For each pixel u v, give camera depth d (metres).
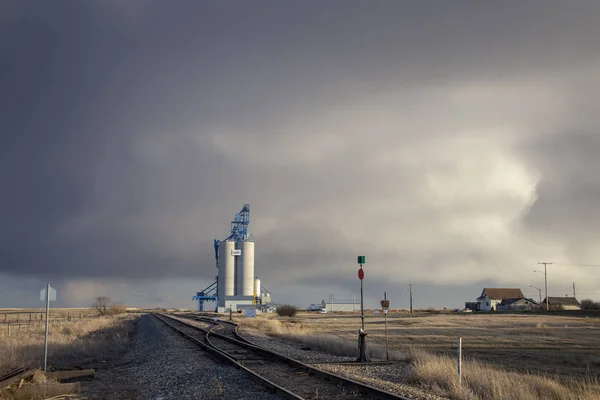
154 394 15.29
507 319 85.25
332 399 13.18
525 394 13.91
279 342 34.28
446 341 39.53
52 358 26.66
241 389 14.65
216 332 42.56
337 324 69.75
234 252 148.50
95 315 120.81
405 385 16.09
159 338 36.03
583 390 16.38
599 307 135.50
